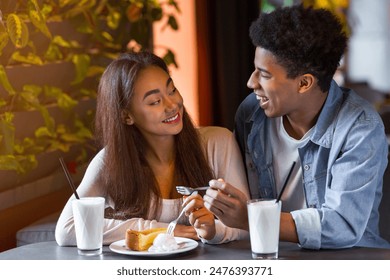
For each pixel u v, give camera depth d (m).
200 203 2.35
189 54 4.46
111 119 2.56
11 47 3.16
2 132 2.98
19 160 3.16
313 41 2.30
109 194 2.61
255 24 2.37
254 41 2.37
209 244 2.38
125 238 2.27
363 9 8.48
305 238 2.22
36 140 3.33
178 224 2.52
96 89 3.73
